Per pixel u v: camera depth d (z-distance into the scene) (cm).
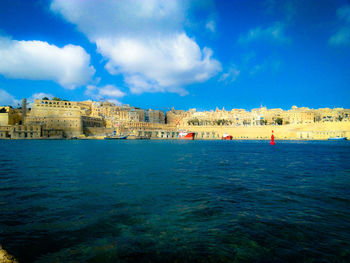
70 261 613
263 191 1377
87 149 5419
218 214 972
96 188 1405
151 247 691
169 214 966
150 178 1745
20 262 602
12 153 4125
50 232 781
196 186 1490
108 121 19412
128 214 959
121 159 3158
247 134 18412
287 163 2873
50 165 2473
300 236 775
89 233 778
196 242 727
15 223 852
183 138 18388
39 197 1197
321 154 4375
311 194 1316
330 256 655
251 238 758
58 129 14812
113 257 634
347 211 1024
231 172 2103
